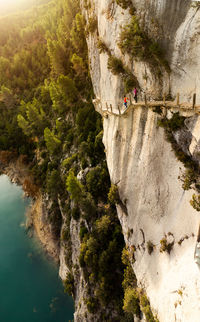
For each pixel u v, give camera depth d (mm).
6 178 77688
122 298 34031
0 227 59906
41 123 74438
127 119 26516
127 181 28906
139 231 27078
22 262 51531
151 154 22766
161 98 20969
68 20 84812
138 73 23594
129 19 23172
